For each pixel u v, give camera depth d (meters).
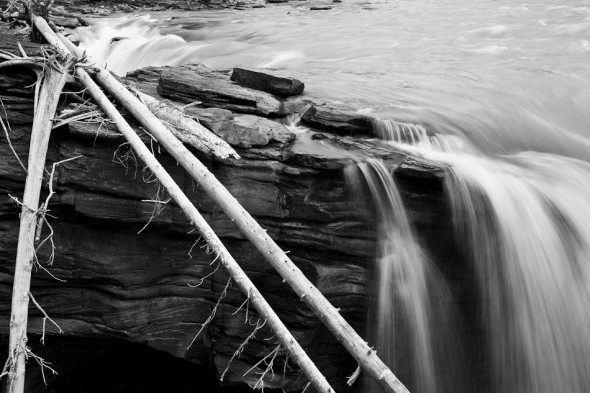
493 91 9.90
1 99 6.28
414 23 16.95
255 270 6.09
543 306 6.66
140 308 6.28
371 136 7.30
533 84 10.34
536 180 7.11
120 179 6.13
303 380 6.08
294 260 6.07
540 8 17.38
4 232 6.14
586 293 6.69
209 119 6.45
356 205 6.05
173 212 6.16
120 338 6.37
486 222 6.56
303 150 6.12
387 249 6.16
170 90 7.43
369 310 6.17
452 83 10.27
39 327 6.29
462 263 6.52
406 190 6.22
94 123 6.23
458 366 6.57
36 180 5.87
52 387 6.90
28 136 6.27
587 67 11.35
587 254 6.75
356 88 9.41
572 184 7.16
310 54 13.77
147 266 6.24
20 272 5.69
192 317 6.38
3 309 6.27
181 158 5.86
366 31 16.12
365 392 6.34
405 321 6.30
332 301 6.02
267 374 6.04
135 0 23.64
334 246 5.96
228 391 6.70
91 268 6.20
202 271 6.29
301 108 7.59
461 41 14.15
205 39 16.55
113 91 6.73
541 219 6.73
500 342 6.71
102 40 16.89
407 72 11.17
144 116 6.28
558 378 6.66
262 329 6.02
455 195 6.39
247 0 24.72
